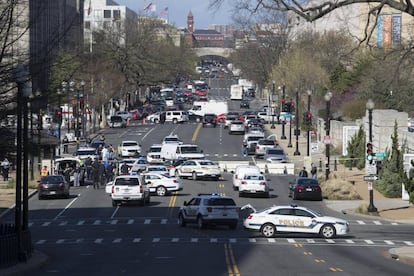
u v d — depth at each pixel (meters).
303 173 183.25
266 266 80.56
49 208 144.88
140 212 139.12
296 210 111.50
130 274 74.38
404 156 165.38
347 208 147.75
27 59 89.00
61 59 110.50
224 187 175.88
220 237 110.19
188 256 89.44
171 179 162.88
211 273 74.44
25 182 87.56
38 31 109.19
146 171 176.50
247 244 102.75
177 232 115.81
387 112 195.38
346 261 86.38
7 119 92.69
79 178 182.50
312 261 85.69
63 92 115.38
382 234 116.50
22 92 84.44
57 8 145.38
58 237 110.19
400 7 74.38
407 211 143.88
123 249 97.00
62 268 80.06
